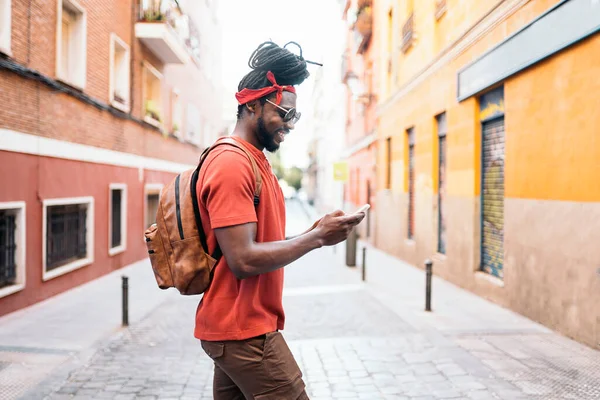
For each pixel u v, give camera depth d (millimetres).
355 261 12867
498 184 8156
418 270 12250
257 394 1774
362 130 22312
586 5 5352
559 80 6020
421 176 12273
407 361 5016
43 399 4109
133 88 13125
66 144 9203
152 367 4969
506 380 4426
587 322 5414
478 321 6660
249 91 1807
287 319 7008
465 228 9211
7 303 7266
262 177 1765
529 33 6633
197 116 22422
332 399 4086
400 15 14523
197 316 1816
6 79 7180
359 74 23172
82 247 10312
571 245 5719
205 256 1736
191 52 19266
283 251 1629
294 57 1842
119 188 12383
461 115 9422
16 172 7520
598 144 5230
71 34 9758
